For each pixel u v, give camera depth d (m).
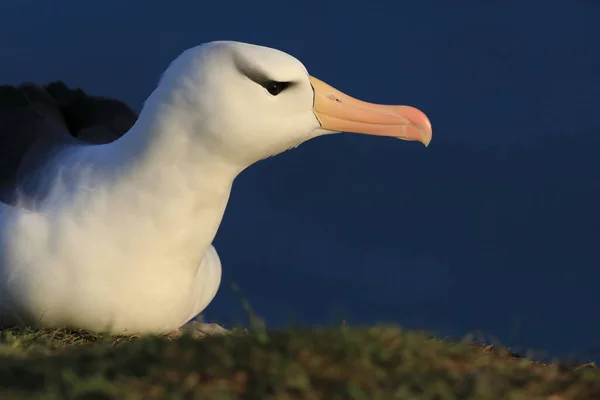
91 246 10.88
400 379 7.92
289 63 11.05
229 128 10.80
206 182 11.04
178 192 10.95
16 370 7.80
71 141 12.34
